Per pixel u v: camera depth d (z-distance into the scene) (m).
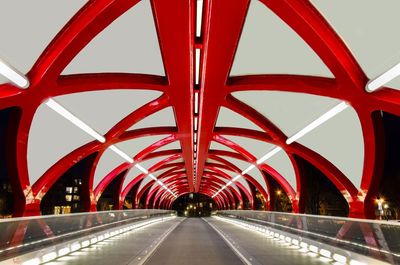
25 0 10.06
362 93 13.36
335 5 9.91
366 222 9.70
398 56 11.47
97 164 26.61
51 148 20.41
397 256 8.13
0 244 8.23
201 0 10.23
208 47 12.05
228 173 47.97
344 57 11.74
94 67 14.17
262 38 12.70
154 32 12.34
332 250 11.49
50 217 11.31
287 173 30.28
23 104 14.24
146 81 15.39
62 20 10.75
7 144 16.16
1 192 54.44
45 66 12.25
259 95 18.25
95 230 16.75
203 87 15.84
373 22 10.52
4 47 11.46
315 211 47.50
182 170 51.03
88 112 18.92
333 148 21.41
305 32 10.87
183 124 22.28
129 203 79.94
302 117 19.23
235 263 10.35
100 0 9.91
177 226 31.25
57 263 10.09
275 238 19.38
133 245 14.86
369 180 18.17
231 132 25.03
